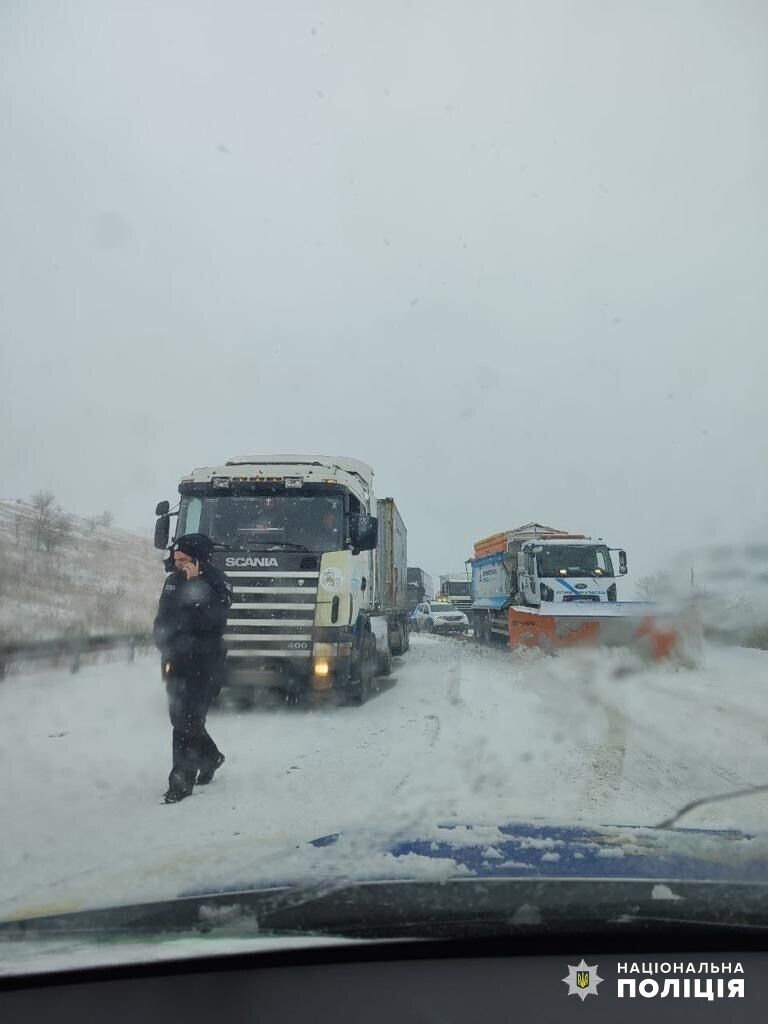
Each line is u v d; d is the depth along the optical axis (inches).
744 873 135.0
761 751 306.0
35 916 127.0
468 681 568.4
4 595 1037.2
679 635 600.4
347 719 397.1
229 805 231.6
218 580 261.9
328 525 426.3
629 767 277.9
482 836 162.4
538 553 799.7
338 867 141.9
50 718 393.4
